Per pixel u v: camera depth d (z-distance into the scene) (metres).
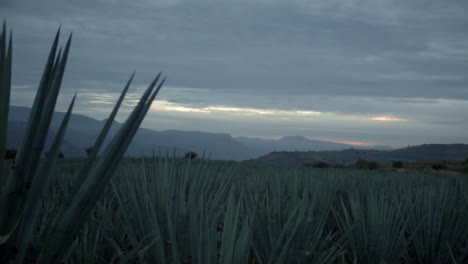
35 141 1.23
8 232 1.20
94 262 2.53
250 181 5.63
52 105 1.26
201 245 1.59
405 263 4.24
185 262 2.26
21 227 1.27
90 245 2.55
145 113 1.27
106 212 3.16
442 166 63.56
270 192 4.83
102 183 1.27
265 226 2.81
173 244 1.86
